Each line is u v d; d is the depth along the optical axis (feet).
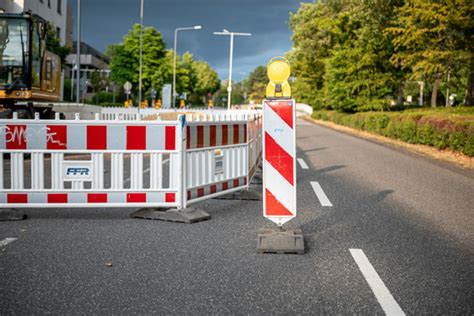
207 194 24.61
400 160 49.16
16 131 21.97
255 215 23.50
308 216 23.25
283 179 18.37
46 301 12.37
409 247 17.90
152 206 22.41
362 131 101.65
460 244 18.42
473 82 88.22
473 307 12.25
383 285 13.79
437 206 25.98
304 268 15.31
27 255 16.38
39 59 47.98
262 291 13.24
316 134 96.27
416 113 67.15
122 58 232.12
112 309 11.89
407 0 78.69
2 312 11.63
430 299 12.76
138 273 14.62
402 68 104.73
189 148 22.98
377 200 27.53
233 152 27.14
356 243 18.43
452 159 50.31
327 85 135.74
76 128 22.13
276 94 18.51
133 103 242.37
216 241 18.49
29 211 23.99
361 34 101.71
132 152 22.26
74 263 15.53
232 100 522.06
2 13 44.93
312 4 161.17
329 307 12.16
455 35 75.05
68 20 191.11
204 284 13.74
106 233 19.58
